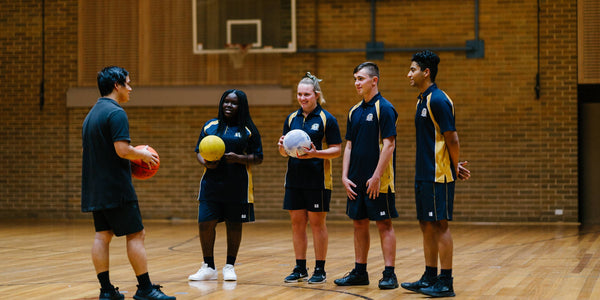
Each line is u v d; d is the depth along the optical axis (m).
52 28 12.94
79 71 12.88
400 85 12.05
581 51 11.59
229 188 5.38
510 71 11.79
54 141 12.91
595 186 11.85
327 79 12.28
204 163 5.39
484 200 11.81
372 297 4.60
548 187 11.66
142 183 12.72
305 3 12.32
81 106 12.80
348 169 5.17
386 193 5.02
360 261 5.15
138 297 4.32
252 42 12.27
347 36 12.25
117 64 12.78
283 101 12.27
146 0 12.70
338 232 10.20
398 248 7.96
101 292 4.32
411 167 11.93
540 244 8.29
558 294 4.71
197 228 10.96
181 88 12.60
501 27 11.82
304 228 5.48
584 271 5.91
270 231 10.45
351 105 12.19
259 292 4.82
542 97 11.71
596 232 9.91
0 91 13.06
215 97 12.48
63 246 8.28
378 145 5.08
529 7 11.74
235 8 12.33
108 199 4.19
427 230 4.79
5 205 13.02
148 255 7.38
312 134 5.35
